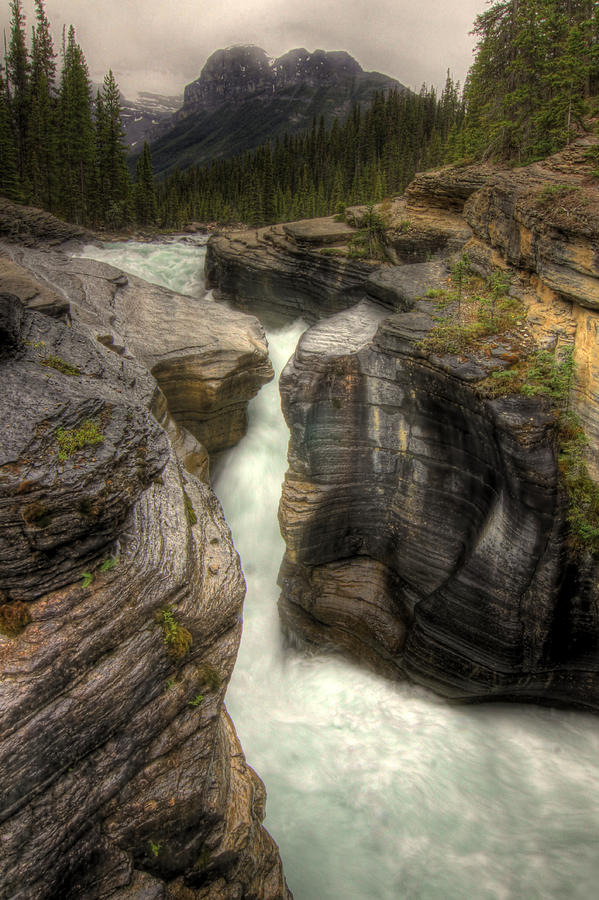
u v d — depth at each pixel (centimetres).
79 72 6388
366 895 1259
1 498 697
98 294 2442
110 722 795
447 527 1720
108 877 795
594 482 1405
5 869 667
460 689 1706
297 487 1947
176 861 898
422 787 1510
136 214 7331
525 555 1452
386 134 10775
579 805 1434
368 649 1934
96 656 783
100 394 998
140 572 856
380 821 1425
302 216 7612
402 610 1859
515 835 1379
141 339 2273
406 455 1789
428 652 1727
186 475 1331
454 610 1641
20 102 6650
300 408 1897
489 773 1542
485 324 1772
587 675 1522
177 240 6125
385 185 7044
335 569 1983
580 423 1461
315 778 1548
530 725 1664
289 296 3669
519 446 1390
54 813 723
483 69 3173
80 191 6481
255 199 7700
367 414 1838
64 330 1266
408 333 1730
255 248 3878
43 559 734
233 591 1070
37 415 846
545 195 1823
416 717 1750
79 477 759
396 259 3062
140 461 896
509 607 1512
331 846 1362
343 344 1947
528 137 2883
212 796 940
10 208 4544
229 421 2538
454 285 2152
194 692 933
